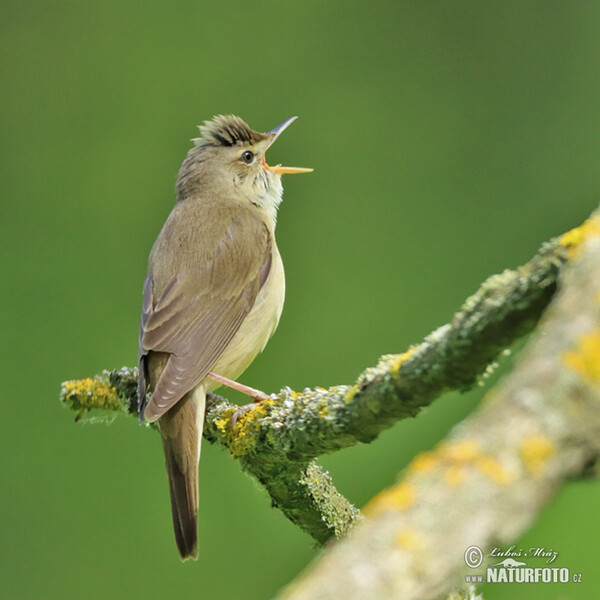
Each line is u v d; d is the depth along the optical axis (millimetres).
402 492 2691
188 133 12367
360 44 12523
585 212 11727
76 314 11406
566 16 12461
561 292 2861
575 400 2607
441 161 12039
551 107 12195
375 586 2525
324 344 11234
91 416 7633
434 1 12625
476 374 3807
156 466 10031
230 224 8172
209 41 12688
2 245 11734
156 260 7930
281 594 2664
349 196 11953
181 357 7164
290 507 6039
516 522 2590
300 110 12328
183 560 6273
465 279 11445
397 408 4188
